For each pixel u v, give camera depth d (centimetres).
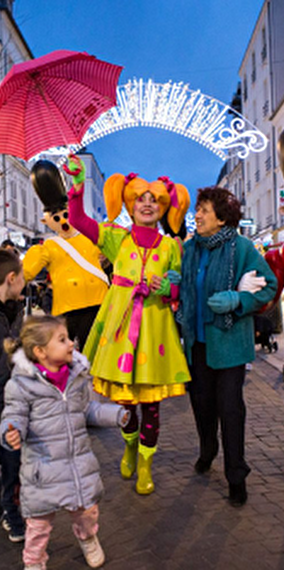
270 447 388
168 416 479
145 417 315
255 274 290
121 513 291
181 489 319
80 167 300
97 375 309
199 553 250
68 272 438
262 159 2825
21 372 222
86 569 242
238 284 296
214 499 304
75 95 328
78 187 307
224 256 298
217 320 292
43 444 221
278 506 295
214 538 262
